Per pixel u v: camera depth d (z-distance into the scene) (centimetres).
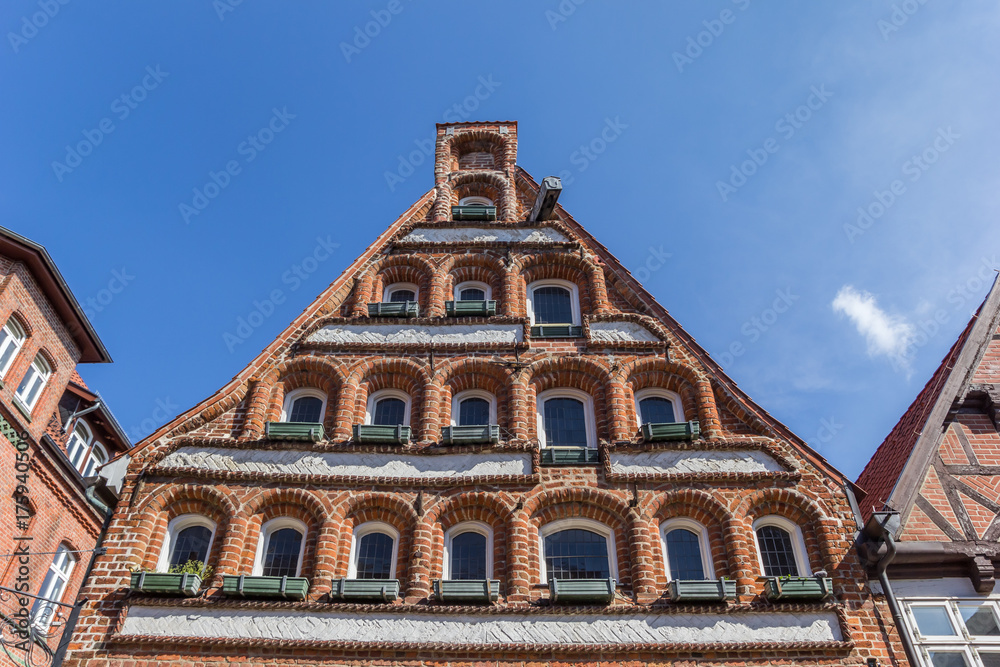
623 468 1747
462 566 1645
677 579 1616
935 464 1738
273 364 1908
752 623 1528
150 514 1645
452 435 1762
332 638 1484
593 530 1698
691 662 1480
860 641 1509
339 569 1606
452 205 2480
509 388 1889
